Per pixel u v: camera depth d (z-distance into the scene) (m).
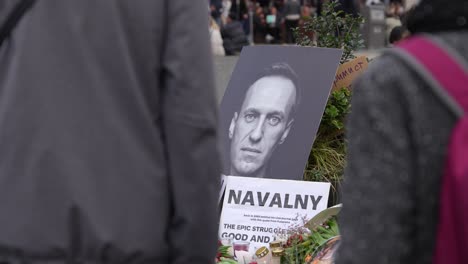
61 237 2.89
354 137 2.56
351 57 7.39
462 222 2.38
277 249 5.64
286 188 6.12
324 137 6.93
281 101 6.68
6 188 2.93
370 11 19.53
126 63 2.99
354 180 2.53
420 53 2.53
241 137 6.70
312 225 5.70
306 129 6.49
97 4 2.99
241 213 6.15
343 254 2.53
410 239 2.52
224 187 6.28
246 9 28.84
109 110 2.96
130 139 2.98
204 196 3.01
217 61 11.52
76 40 2.97
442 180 2.47
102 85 2.97
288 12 26.53
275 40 28.67
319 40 7.48
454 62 2.51
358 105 2.55
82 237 2.90
